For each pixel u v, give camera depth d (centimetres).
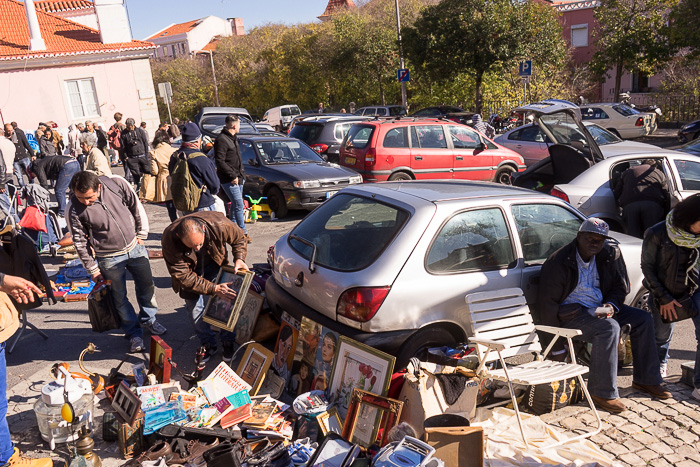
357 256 436
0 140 1148
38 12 2603
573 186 751
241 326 537
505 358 470
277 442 380
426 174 1198
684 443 402
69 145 1608
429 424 361
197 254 484
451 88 2944
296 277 469
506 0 2411
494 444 384
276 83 4844
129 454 383
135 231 543
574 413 442
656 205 662
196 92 5909
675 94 2738
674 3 2570
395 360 401
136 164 1413
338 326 430
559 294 457
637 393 474
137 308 680
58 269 796
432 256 431
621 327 463
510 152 1309
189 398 415
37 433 416
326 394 423
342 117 1653
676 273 452
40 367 523
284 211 1126
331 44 4200
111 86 2483
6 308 359
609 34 2800
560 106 742
